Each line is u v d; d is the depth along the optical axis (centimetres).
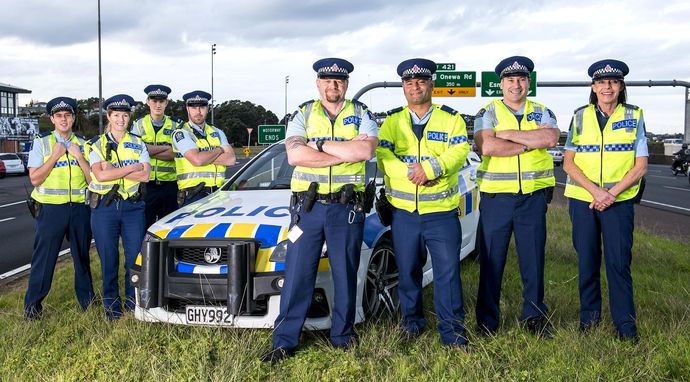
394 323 424
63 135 483
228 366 345
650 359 347
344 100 384
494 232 403
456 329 385
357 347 372
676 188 2127
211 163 532
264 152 573
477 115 410
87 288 497
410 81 384
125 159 475
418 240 393
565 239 812
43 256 475
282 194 479
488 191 403
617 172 393
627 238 394
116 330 410
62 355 381
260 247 388
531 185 396
